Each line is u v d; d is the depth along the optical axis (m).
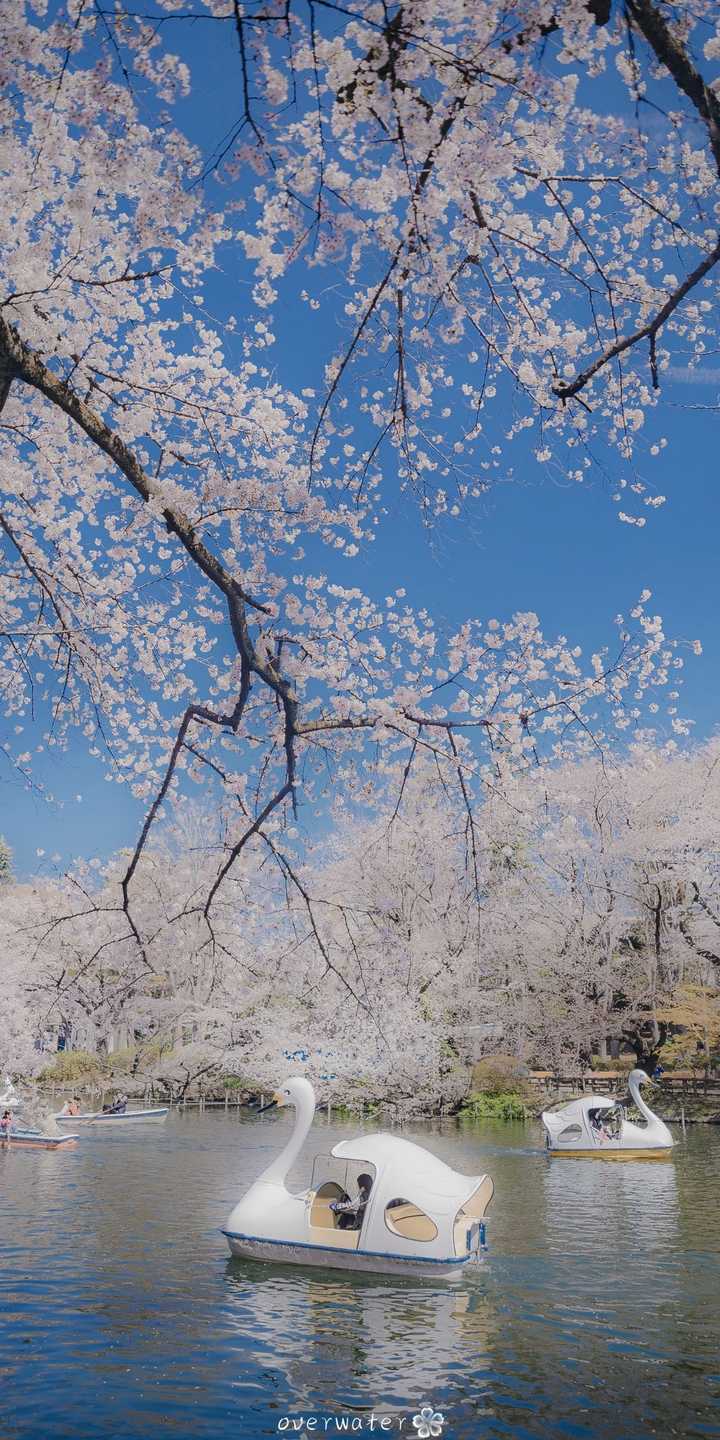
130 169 5.11
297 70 4.71
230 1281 11.61
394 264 5.54
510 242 6.31
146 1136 27.56
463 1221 12.82
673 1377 8.62
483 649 7.80
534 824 7.68
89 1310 10.40
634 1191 18.33
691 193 5.30
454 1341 9.55
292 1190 18.42
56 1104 34.69
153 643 9.71
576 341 6.77
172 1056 36.56
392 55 4.51
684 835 30.34
